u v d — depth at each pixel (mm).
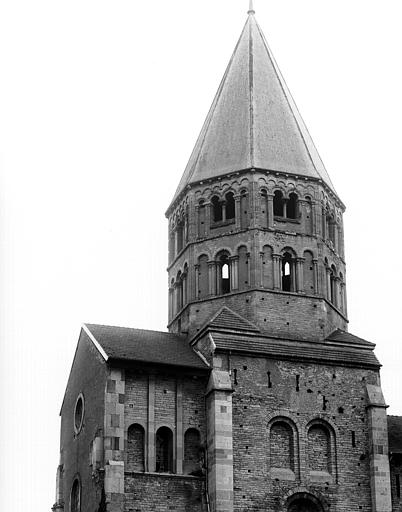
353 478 58281
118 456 54688
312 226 65312
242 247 63781
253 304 61844
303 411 58875
